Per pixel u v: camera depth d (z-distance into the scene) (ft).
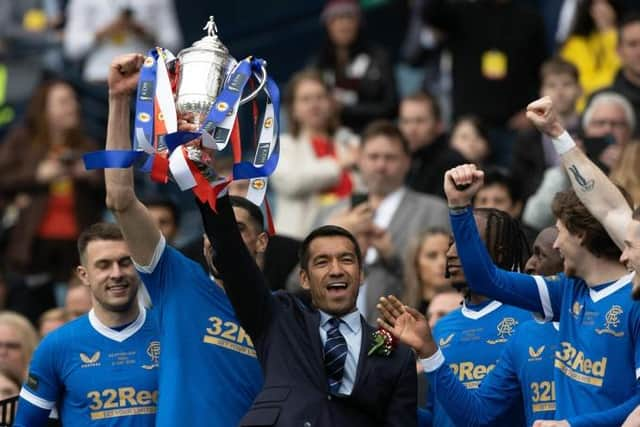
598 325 46.52
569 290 47.67
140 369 51.98
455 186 46.88
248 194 47.16
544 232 50.93
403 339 47.57
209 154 46.73
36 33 102.37
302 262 49.24
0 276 81.00
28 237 83.41
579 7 86.99
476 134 79.46
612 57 85.87
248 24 104.99
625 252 44.57
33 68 101.96
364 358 48.01
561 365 47.42
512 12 88.63
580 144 67.21
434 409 52.13
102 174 84.84
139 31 95.45
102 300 52.03
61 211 84.07
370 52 87.81
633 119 72.69
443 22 88.63
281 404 47.26
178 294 50.34
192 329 49.98
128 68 48.91
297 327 48.32
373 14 103.71
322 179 77.87
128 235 50.08
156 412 51.52
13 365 64.44
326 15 87.92
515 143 74.23
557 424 45.16
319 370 47.78
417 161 77.05
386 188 70.33
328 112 79.77
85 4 96.27
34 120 85.30
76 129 85.51
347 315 48.60
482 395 49.83
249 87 51.37
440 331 52.65
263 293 48.16
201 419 49.16
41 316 75.25
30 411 52.19
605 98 70.03
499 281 47.55
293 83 79.56
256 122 49.26
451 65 89.04
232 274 47.52
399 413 47.85
